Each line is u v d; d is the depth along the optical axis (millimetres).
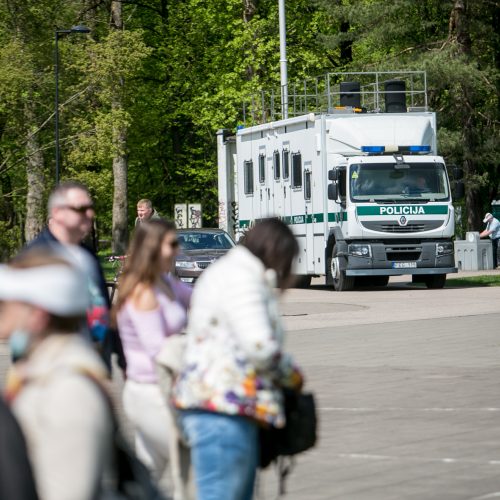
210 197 167625
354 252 82812
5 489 8180
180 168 159500
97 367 9188
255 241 15039
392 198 82750
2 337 9477
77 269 9445
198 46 156750
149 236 18031
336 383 38281
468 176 129375
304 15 149000
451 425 30125
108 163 153375
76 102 129500
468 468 24781
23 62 124125
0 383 38875
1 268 9359
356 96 91875
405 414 31969
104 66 123750
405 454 26375
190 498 16875
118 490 9195
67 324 9352
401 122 84625
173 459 16859
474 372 40531
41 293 9188
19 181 148750
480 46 133875
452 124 130625
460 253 113375
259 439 14961
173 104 156375
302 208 88562
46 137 134625
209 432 14523
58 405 8906
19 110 128750
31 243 20125
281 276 15102
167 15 161125
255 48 143000
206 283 14844
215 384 14523
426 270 83188
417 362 43562
